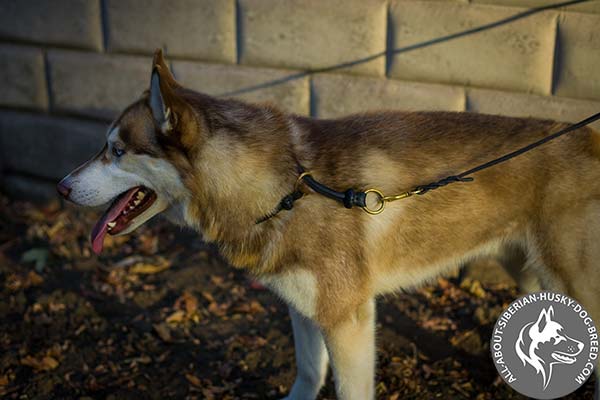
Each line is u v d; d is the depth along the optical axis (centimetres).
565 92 136
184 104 98
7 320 146
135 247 175
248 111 106
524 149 103
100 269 166
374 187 105
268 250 103
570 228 106
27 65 187
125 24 172
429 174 107
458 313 145
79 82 181
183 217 107
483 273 153
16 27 185
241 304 151
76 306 151
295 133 106
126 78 175
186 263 168
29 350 136
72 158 189
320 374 120
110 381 128
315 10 151
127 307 151
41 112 190
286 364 132
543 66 136
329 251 103
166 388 126
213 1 161
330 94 156
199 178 102
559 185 106
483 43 139
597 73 132
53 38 181
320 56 154
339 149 105
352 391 107
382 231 106
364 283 106
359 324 106
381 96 151
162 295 155
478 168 103
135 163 102
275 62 159
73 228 183
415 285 116
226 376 129
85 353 135
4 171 202
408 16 144
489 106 143
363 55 150
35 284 160
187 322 145
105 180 104
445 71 144
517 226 112
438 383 125
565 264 107
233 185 102
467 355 132
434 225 109
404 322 143
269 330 142
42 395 124
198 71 167
